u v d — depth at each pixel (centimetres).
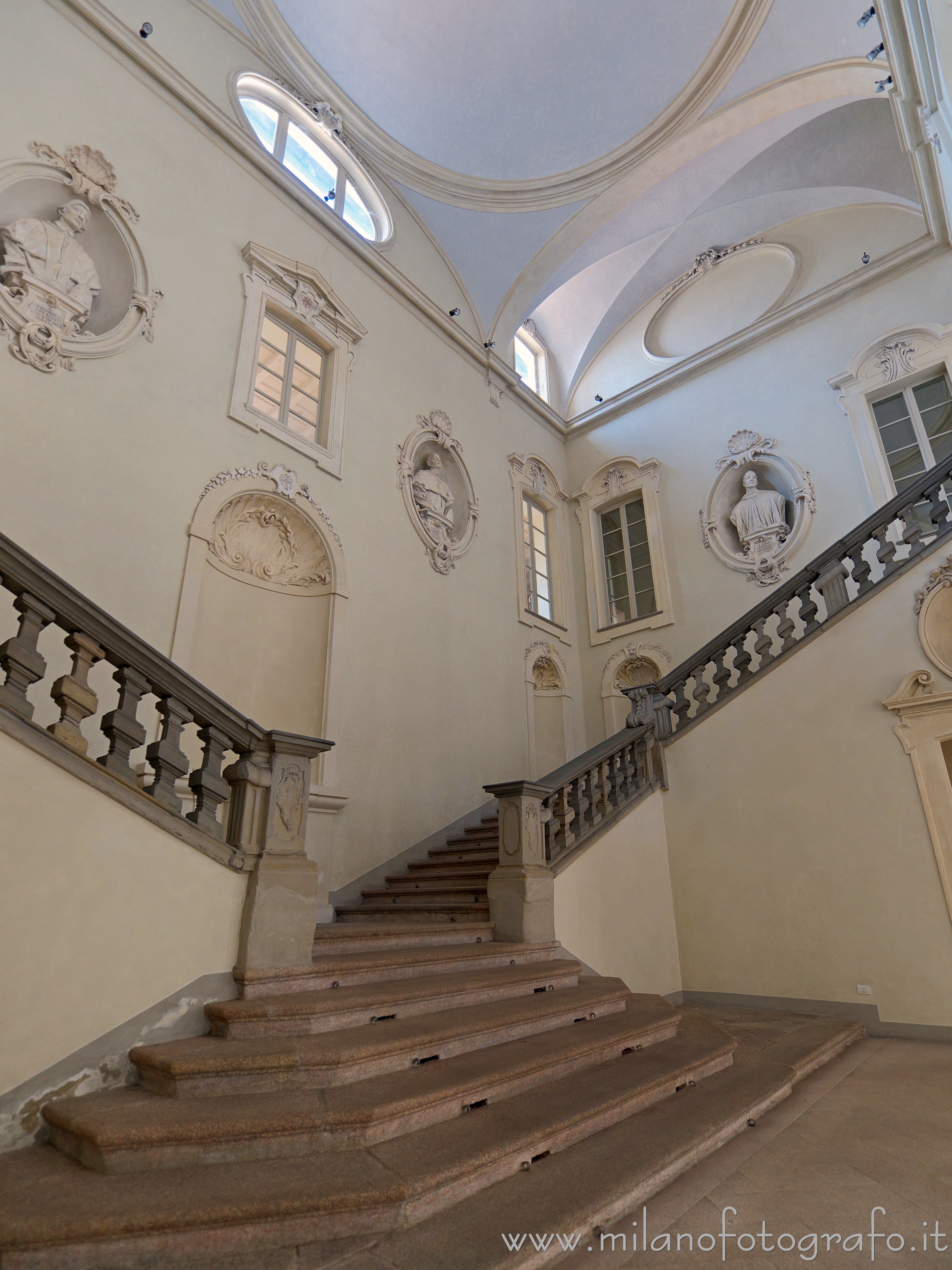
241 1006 328
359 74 955
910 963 572
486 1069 321
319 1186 223
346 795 712
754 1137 330
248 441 711
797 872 643
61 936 293
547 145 1060
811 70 909
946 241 951
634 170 1077
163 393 642
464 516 1014
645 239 1227
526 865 541
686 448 1157
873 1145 320
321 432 823
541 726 1078
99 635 337
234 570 704
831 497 974
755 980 643
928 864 579
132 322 630
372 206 1023
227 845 364
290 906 375
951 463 659
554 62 986
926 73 638
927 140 761
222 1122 248
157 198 685
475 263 1128
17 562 313
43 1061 278
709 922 682
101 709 538
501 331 1187
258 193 806
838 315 1041
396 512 881
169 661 357
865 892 605
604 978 531
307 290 823
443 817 829
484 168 1066
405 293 993
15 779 294
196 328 690
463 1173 243
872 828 612
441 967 445
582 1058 371
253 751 392
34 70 609
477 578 1002
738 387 1120
